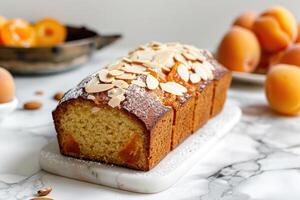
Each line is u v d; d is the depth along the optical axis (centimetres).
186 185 55
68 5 101
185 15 100
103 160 56
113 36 88
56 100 75
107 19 101
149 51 63
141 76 58
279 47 82
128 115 54
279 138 66
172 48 65
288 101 70
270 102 72
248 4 97
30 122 68
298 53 77
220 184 56
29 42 87
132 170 55
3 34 85
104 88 56
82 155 56
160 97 57
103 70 59
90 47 84
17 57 80
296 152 62
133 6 100
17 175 56
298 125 69
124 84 56
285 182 56
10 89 66
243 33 81
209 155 61
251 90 81
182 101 58
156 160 56
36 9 101
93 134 56
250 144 64
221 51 81
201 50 68
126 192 54
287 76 71
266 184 56
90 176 55
